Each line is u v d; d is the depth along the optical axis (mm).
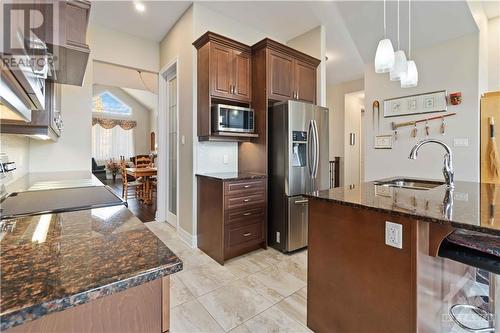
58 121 2051
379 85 3898
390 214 1192
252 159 3225
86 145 3264
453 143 3201
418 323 1161
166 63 3764
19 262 612
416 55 3504
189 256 2834
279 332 1640
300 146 3072
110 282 534
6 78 599
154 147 11203
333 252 1514
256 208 2906
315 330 1629
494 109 2967
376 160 3938
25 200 1334
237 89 3062
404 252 1185
